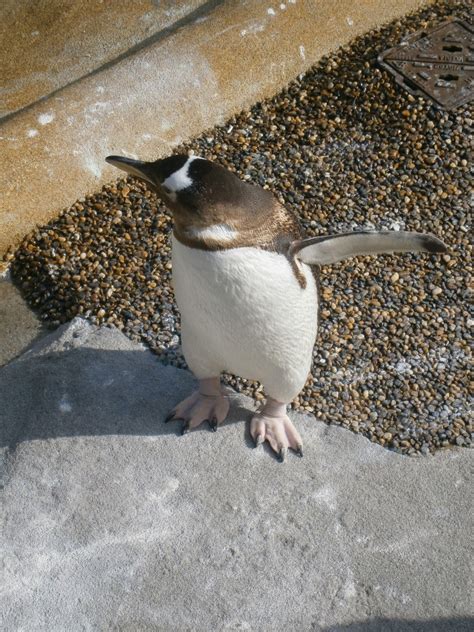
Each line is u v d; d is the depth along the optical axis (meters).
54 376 2.30
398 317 2.43
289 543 2.06
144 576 2.03
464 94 2.84
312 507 2.10
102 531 2.08
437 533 2.07
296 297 1.93
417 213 2.63
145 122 2.74
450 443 2.22
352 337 2.39
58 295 2.51
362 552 2.05
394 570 2.03
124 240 2.60
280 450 2.17
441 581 2.01
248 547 2.06
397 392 2.30
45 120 2.64
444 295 2.47
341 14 2.97
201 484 2.13
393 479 2.14
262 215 1.88
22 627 1.98
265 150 2.78
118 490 2.13
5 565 2.04
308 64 2.95
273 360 2.00
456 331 2.41
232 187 1.84
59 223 2.65
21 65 3.06
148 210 2.65
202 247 1.85
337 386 2.30
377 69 2.92
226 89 2.84
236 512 2.10
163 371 2.32
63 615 1.99
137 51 2.89
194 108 2.80
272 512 2.10
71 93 2.68
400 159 2.74
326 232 2.60
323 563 2.04
